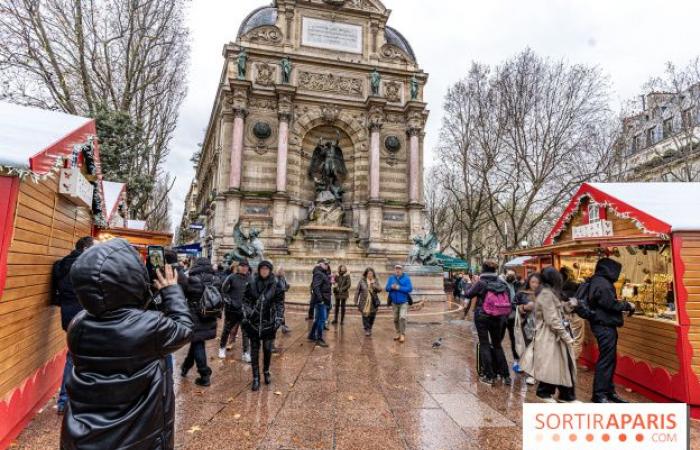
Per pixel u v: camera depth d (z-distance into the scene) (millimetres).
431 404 5566
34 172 4043
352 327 12344
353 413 5160
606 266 5723
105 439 2012
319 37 28594
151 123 20094
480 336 6820
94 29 16500
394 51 30000
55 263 5273
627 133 22625
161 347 2193
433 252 21484
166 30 18469
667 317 6059
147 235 9180
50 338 5500
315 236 26484
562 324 5441
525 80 23359
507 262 24219
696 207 6266
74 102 17172
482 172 26266
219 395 5742
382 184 28516
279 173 25688
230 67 27031
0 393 3969
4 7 14008
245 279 8164
